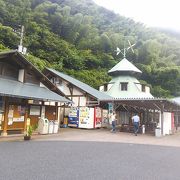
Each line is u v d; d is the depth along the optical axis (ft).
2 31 100.68
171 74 153.79
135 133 56.29
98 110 71.20
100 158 26.48
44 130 48.98
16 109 45.62
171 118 71.10
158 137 55.52
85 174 19.45
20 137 42.06
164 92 144.97
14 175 18.30
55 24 141.90
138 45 169.99
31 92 45.32
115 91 104.17
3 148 29.86
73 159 25.18
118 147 35.91
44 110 53.36
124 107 78.74
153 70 154.10
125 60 116.57
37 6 141.69
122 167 22.68
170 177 19.97
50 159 24.58
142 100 59.62
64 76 78.79
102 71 134.51
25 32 116.37
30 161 23.24
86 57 135.95
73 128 67.82
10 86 43.24
